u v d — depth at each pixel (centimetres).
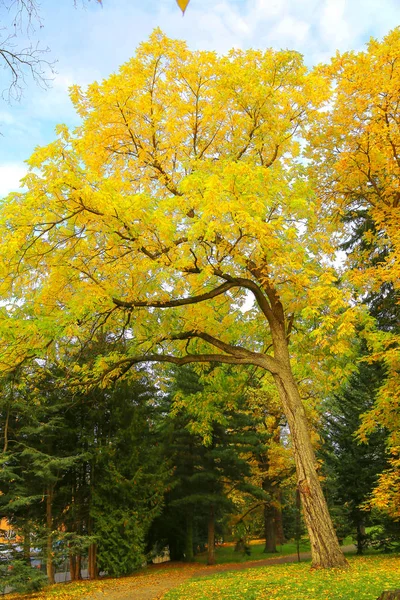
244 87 1009
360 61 1055
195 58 1062
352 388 1927
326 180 1238
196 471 2289
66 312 866
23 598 1291
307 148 1206
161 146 1084
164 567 2184
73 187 763
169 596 1005
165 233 828
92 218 816
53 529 1714
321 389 1800
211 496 2120
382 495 1070
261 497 2239
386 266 1026
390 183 1165
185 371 2225
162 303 991
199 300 1021
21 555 1459
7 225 768
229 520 2462
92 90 1002
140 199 796
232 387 1259
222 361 1105
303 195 898
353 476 1753
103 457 1830
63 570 2403
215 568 2003
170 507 2373
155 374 2066
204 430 1275
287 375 1069
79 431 1869
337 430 1917
